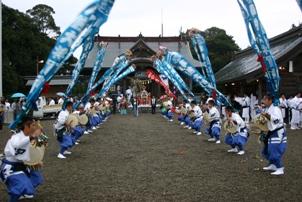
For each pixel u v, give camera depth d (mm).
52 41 50625
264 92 24375
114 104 36219
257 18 9234
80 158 11211
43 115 30391
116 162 10508
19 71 46562
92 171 9289
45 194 7176
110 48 54312
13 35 41219
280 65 22969
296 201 6590
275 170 9109
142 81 45656
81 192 7312
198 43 16938
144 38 56156
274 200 6648
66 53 7246
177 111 24672
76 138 13766
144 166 9891
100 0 7500
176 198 6844
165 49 25859
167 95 34781
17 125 6281
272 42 30500
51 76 7129
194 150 12641
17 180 6039
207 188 7520
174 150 12688
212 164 10070
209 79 16750
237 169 9359
